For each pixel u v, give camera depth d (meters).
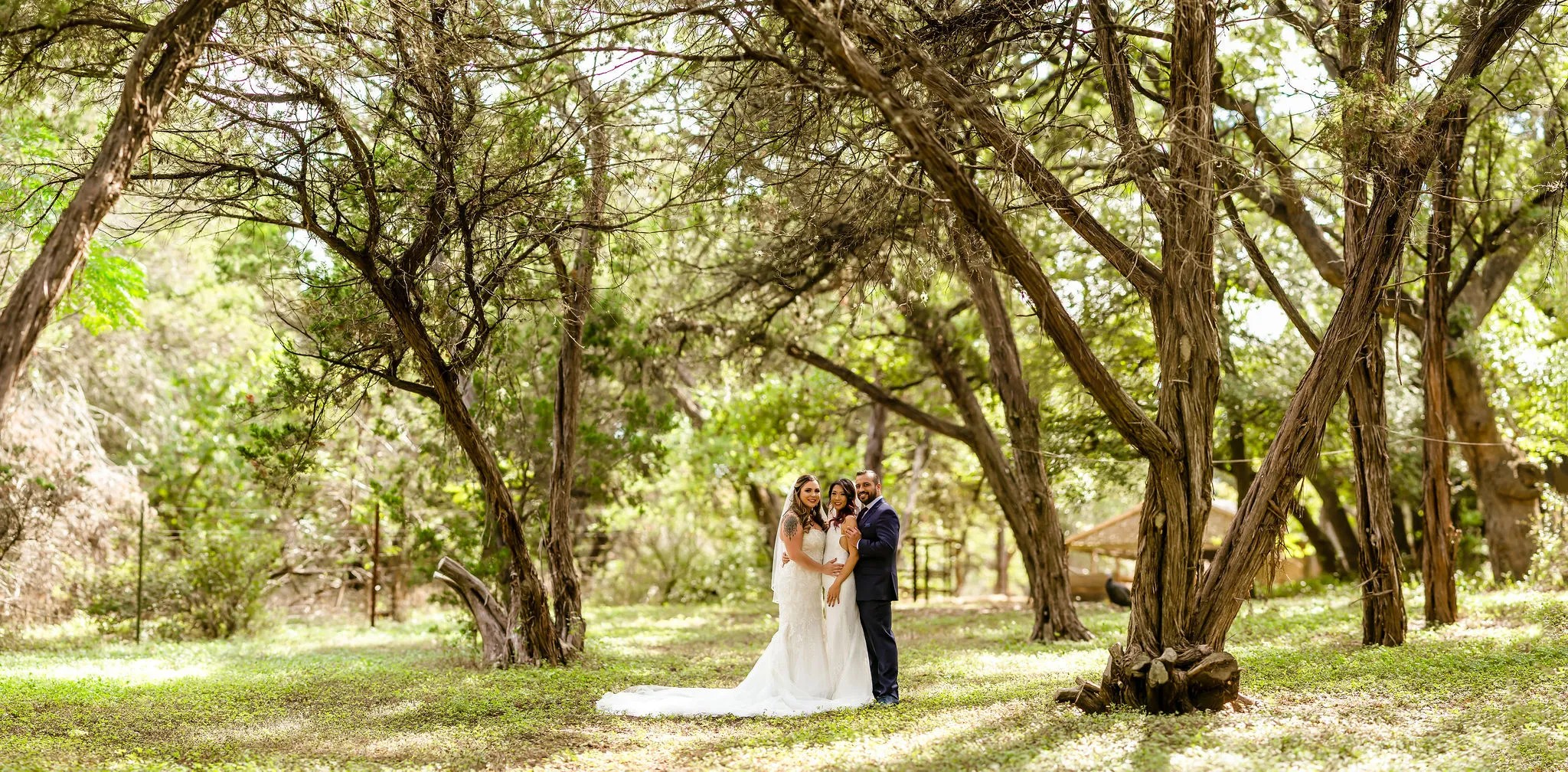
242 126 8.19
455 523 13.62
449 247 9.29
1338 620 12.25
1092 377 6.49
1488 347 15.70
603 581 22.25
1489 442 14.55
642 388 14.55
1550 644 9.01
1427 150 7.73
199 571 14.80
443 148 8.42
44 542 14.49
